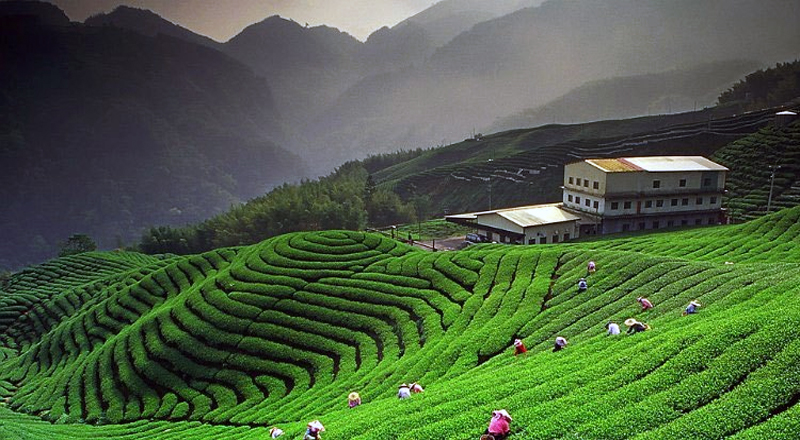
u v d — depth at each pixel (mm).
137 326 62531
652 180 91812
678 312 32812
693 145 145125
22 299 96750
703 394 20125
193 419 45219
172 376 52719
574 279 46594
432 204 168750
